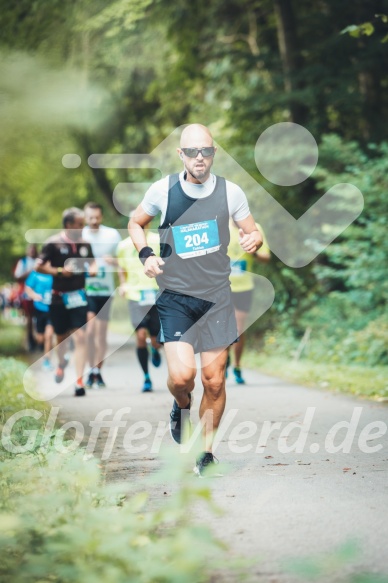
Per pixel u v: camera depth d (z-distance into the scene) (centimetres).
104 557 907
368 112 4112
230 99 4603
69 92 3244
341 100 4019
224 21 4822
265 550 1028
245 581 927
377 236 3334
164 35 4850
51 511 1039
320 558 982
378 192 3425
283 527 1121
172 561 905
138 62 5006
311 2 4453
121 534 941
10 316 9450
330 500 1255
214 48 4734
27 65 3042
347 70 4062
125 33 4553
